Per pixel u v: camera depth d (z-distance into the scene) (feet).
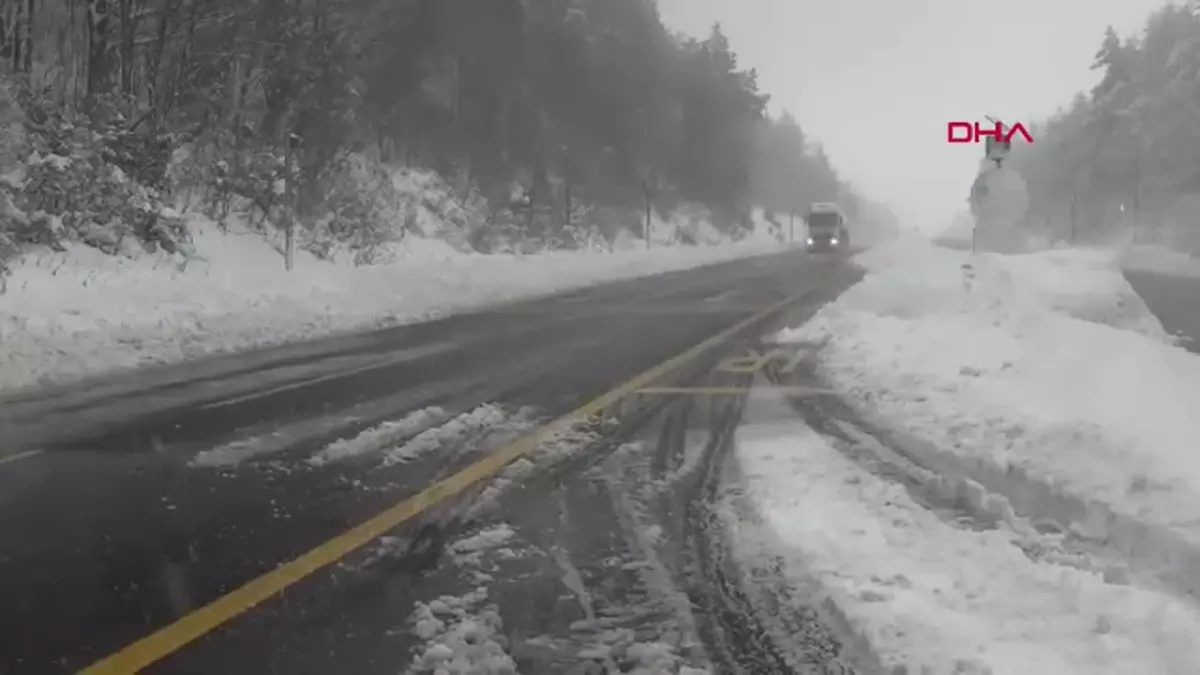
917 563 16.33
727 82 254.27
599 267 112.27
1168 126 232.94
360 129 112.88
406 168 126.21
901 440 25.62
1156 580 15.83
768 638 13.80
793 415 29.22
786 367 38.88
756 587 15.62
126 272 62.28
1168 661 12.59
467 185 138.00
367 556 17.11
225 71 92.94
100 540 17.87
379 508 19.93
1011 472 21.16
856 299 63.36
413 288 74.59
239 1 90.74
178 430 27.25
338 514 19.52
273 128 93.25
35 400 31.78
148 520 19.07
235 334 48.47
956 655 12.87
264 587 15.66
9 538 17.94
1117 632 13.53
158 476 22.33
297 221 86.79
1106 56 263.08
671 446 25.32
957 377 33.35
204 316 52.70
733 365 39.60
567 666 12.98
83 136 68.13
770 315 61.26
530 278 91.76
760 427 27.58
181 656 13.23
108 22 79.15
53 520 19.02
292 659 13.16
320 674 12.73
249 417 29.09
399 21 130.11
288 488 21.39
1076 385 31.12
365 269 81.25
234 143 87.92
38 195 63.36
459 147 146.30
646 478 22.18
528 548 17.54
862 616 14.11
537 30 172.65
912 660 12.80
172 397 32.37
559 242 145.07
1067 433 23.85
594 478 22.24
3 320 45.78
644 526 18.72
